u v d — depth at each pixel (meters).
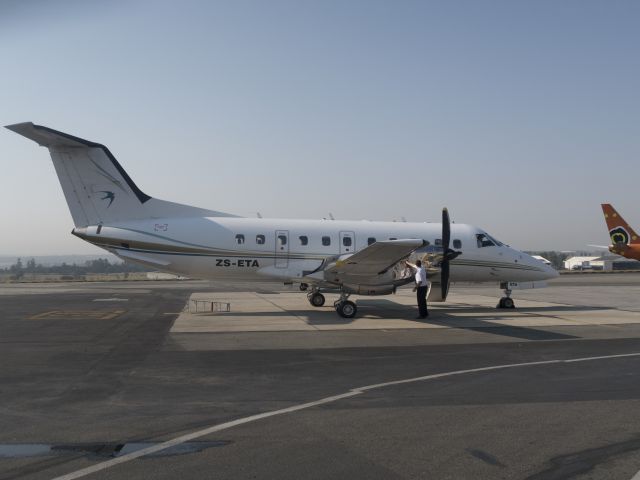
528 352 10.88
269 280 19.42
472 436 5.59
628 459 4.94
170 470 4.64
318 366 9.38
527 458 4.97
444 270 18.00
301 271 18.81
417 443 5.37
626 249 47.81
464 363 9.68
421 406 6.77
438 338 12.78
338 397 7.21
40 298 26.02
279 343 11.95
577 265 102.69
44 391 7.54
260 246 18.83
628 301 24.77
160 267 18.48
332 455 5.02
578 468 4.72
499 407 6.72
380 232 20.09
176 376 8.55
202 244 18.45
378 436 5.58
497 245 21.06
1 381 8.17
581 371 8.97
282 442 5.38
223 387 7.80
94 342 11.98
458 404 6.86
